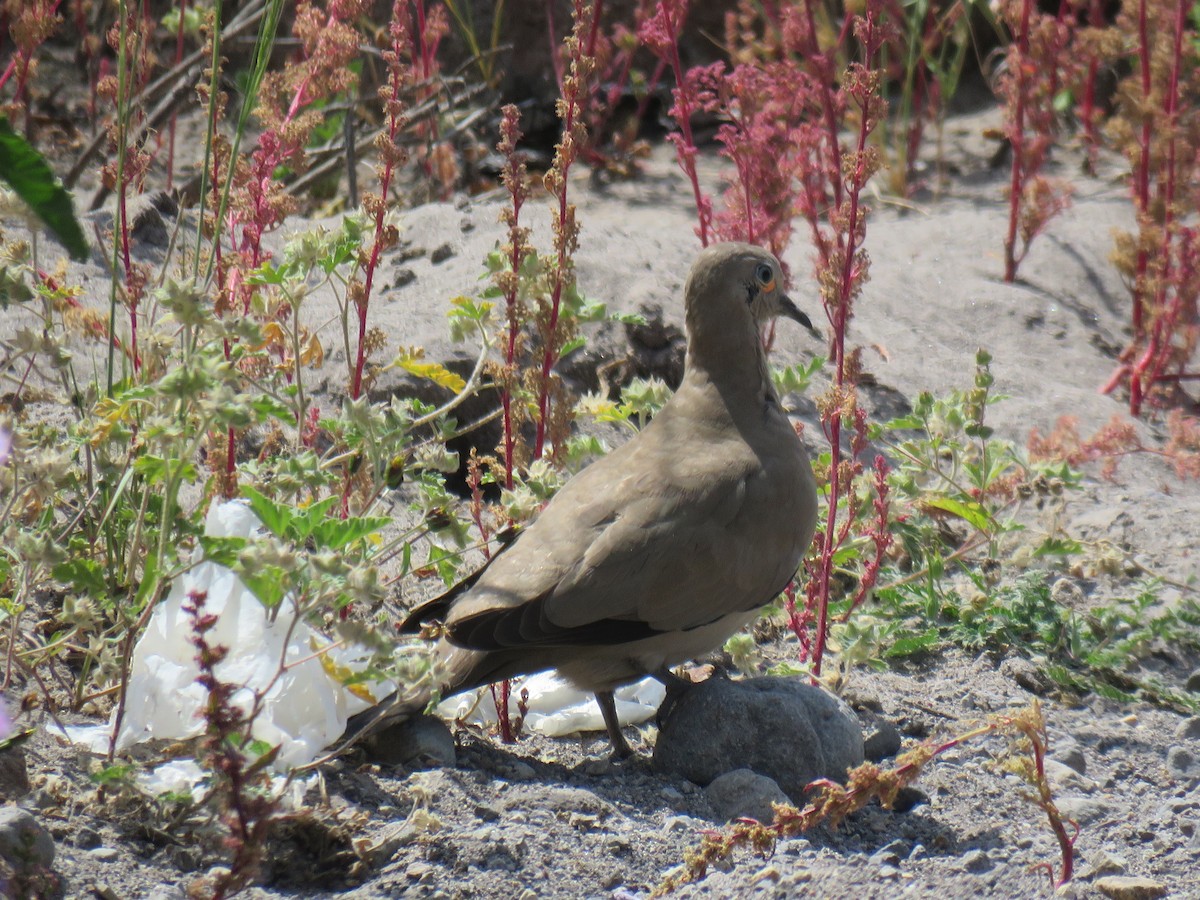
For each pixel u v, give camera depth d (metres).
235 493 8.85
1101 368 15.19
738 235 13.87
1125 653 10.55
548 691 9.41
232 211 10.50
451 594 8.73
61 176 16.75
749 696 8.45
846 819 8.29
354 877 7.04
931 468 11.65
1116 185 18.61
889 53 21.12
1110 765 9.38
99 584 7.70
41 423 8.68
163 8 19.91
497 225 14.96
